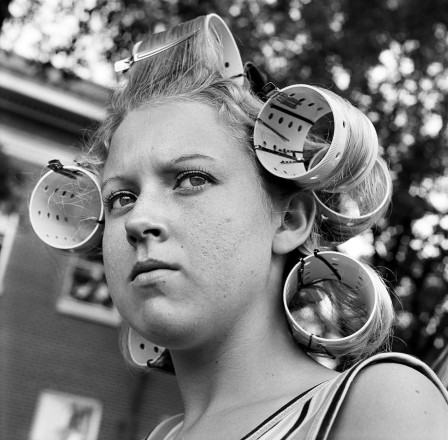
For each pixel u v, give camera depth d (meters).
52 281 11.87
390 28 7.14
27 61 6.16
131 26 6.15
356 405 1.37
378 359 1.41
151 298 1.56
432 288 6.57
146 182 1.62
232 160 1.63
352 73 6.95
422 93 7.12
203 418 1.61
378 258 6.46
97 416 11.95
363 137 1.66
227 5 6.50
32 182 2.34
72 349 11.91
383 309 1.71
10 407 11.56
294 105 1.68
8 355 11.63
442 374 1.87
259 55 6.69
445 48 7.22
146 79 1.79
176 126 1.65
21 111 11.83
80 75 6.16
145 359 2.02
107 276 1.66
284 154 1.69
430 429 1.31
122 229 1.65
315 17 6.85
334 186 1.70
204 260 1.55
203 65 1.76
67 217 1.95
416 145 7.04
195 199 1.58
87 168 1.92
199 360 1.65
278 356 1.63
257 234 1.61
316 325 1.74
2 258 11.62
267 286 1.66
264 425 1.47
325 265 1.70
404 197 6.59
